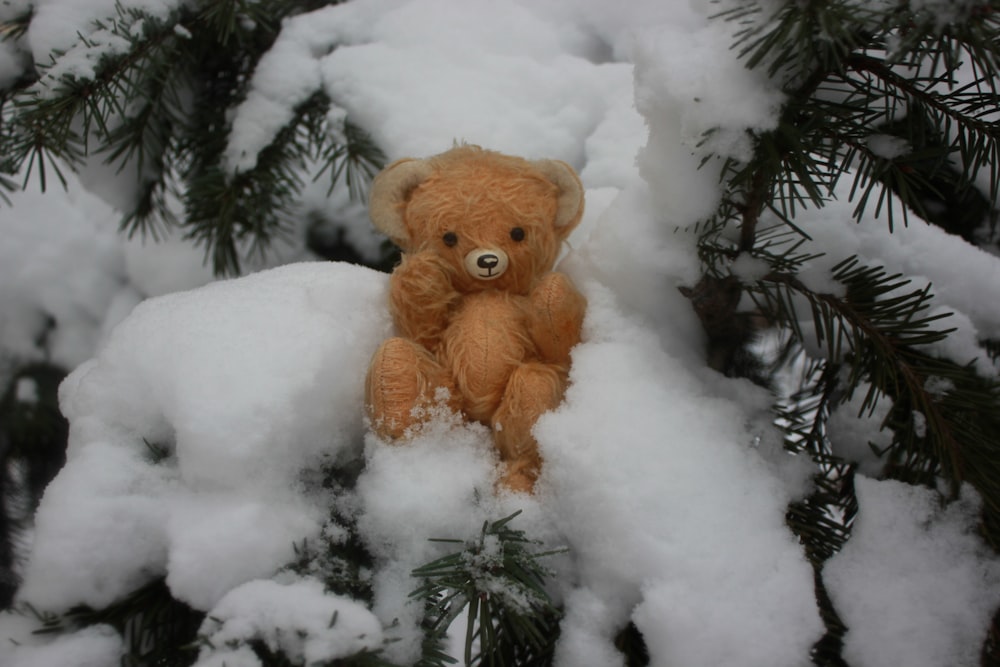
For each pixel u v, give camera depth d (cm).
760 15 38
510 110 59
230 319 46
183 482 44
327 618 39
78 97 50
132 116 57
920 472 43
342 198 69
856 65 39
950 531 42
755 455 44
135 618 43
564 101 59
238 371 44
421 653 41
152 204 65
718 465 43
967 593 41
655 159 42
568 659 42
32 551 43
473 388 45
